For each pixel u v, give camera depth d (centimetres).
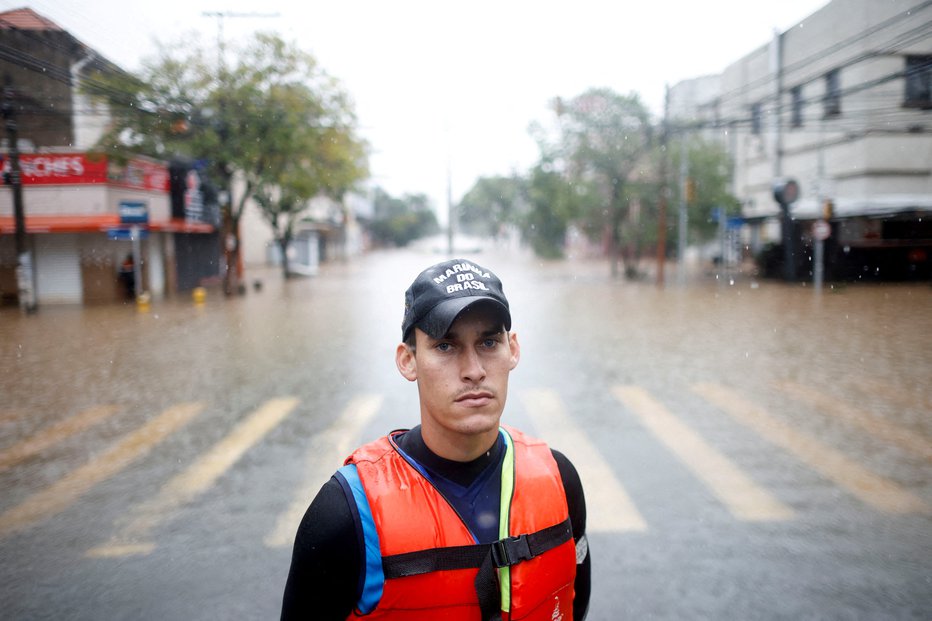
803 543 405
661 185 2469
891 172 1891
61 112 1545
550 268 3631
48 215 1884
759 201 2453
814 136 2102
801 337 1151
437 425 130
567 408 718
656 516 445
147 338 1261
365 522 126
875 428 633
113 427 686
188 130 1792
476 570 126
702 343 1116
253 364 1000
